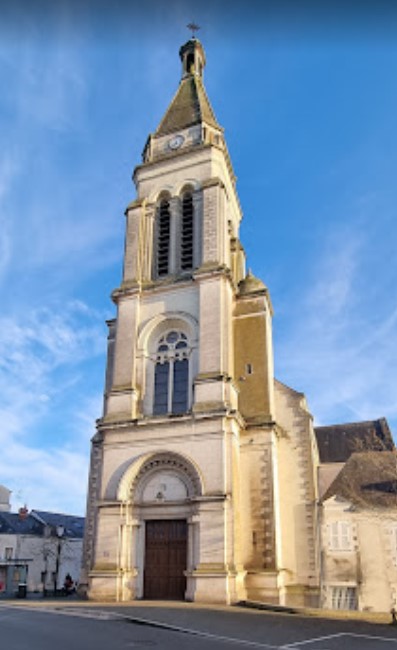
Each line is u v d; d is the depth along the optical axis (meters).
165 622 14.23
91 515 25.72
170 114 34.22
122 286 27.70
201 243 27.75
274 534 22.06
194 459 21.75
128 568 21.19
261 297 27.56
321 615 16.38
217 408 22.22
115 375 25.52
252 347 26.44
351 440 32.56
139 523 21.98
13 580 47.59
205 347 24.19
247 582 21.42
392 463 27.22
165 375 25.19
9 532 49.44
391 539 24.69
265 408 24.75
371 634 13.11
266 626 14.02
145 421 23.11
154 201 30.25
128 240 29.34
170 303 26.50
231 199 32.88
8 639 11.09
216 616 15.58
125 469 22.77
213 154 30.17
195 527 20.75
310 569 22.84
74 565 54.94
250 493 23.03
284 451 25.44
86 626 13.52
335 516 25.78
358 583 24.03
